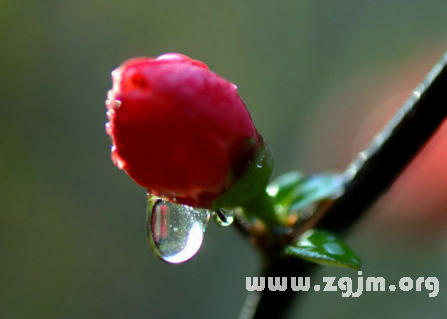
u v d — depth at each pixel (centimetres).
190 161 10
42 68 26
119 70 10
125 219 26
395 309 20
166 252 10
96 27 28
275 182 11
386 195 11
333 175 11
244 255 25
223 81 10
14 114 25
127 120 9
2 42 25
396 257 20
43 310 23
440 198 18
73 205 25
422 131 10
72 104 27
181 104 9
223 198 10
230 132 10
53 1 27
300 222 11
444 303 20
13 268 23
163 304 25
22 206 24
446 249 19
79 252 25
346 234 11
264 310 11
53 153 26
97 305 24
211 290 25
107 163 26
